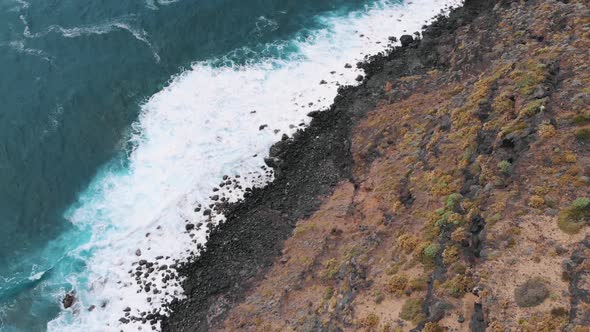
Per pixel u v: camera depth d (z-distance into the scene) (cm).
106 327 5141
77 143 6719
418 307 3716
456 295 3566
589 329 2905
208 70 7588
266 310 4781
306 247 5250
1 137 6675
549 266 3331
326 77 7406
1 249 5778
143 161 6544
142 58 7700
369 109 6631
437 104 5900
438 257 3928
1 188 6247
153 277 5466
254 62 7700
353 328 3884
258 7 8538
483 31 6431
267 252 5447
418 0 8656
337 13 8506
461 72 6153
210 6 8475
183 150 6631
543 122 4209
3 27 7988
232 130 6825
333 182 5994
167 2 8525
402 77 6875
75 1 8519
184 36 8025
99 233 5897
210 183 6269
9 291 5459
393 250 4303
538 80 4775
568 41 5162
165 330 5072
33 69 7450
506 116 4625
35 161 6506
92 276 5538
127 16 8262
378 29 8138
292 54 7800
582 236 3381
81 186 6325
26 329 5209
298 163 6331
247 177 6306
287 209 5862
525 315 3164
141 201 6156
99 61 7619
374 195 5181
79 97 7169
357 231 4975
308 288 4772
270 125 6831
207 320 4994
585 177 3703
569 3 5784
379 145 5906
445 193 4472
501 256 3541
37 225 5984
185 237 5778
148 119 6994
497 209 3844
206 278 5375
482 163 4381
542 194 3756
